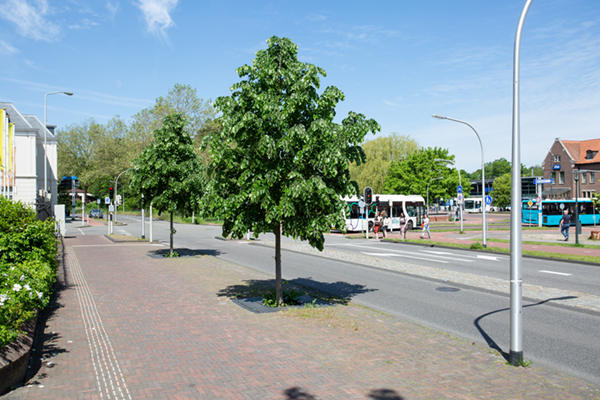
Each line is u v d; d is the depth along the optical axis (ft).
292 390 15.06
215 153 26.03
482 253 64.13
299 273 43.91
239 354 18.79
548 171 219.41
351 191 27.58
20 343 16.52
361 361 18.06
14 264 26.25
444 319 26.04
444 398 14.61
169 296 30.81
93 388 15.11
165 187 54.13
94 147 236.02
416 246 76.18
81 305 27.94
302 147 25.59
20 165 140.36
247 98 26.84
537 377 16.62
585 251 65.46
